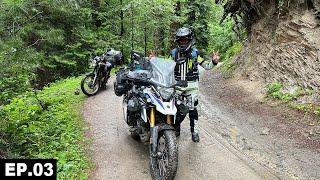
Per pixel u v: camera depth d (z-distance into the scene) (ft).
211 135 12.23
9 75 15.28
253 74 20.04
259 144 11.43
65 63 29.14
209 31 50.49
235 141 11.71
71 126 12.84
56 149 10.68
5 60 15.07
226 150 10.89
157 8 39.50
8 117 12.46
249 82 19.83
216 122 13.83
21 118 12.76
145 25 40.11
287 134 12.17
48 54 28.68
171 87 8.92
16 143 10.85
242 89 19.21
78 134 12.03
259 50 20.47
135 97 9.66
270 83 17.65
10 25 25.40
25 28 25.93
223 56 37.45
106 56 18.99
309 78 15.12
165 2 39.88
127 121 10.66
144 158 10.19
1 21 24.68
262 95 17.06
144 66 10.40
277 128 12.81
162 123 8.89
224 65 27.48
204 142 11.48
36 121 13.24
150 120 9.01
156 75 9.16
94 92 18.20
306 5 16.20
